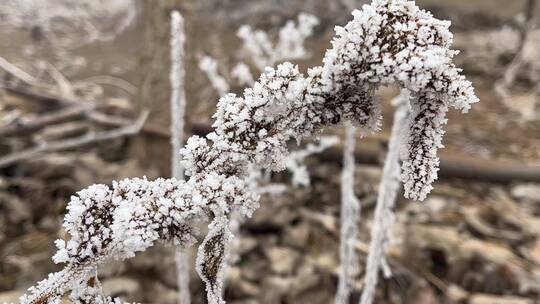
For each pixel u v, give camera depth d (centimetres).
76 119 305
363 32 47
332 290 187
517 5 747
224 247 54
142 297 170
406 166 52
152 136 252
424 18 48
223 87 181
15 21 636
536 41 604
